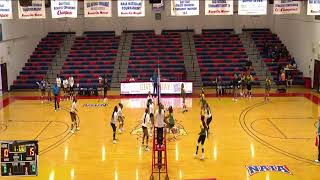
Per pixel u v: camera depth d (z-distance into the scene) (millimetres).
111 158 15141
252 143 16797
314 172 13641
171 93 27703
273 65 32281
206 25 37562
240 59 32969
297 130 18688
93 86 29234
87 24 37406
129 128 19156
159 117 14609
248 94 26578
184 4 19031
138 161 14805
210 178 13109
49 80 30734
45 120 20984
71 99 26656
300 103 24547
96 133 18438
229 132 18391
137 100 26031
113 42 35719
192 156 15234
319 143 14586
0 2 19516
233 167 14117
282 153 15562
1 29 28031
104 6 19156
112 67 32219
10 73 29859
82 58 33469
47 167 14289
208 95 27469
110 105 24562
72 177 13367
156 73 27672
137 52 34094
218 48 34500
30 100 26469
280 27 35688
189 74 31219
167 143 16812
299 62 31344
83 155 15516
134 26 37375
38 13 19641
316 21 27859
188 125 19562
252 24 37312
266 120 20516
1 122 20609
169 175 13352
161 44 35281
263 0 19297
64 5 18906
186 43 35312
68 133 18500
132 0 18922
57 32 37281
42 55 33938
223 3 19188
